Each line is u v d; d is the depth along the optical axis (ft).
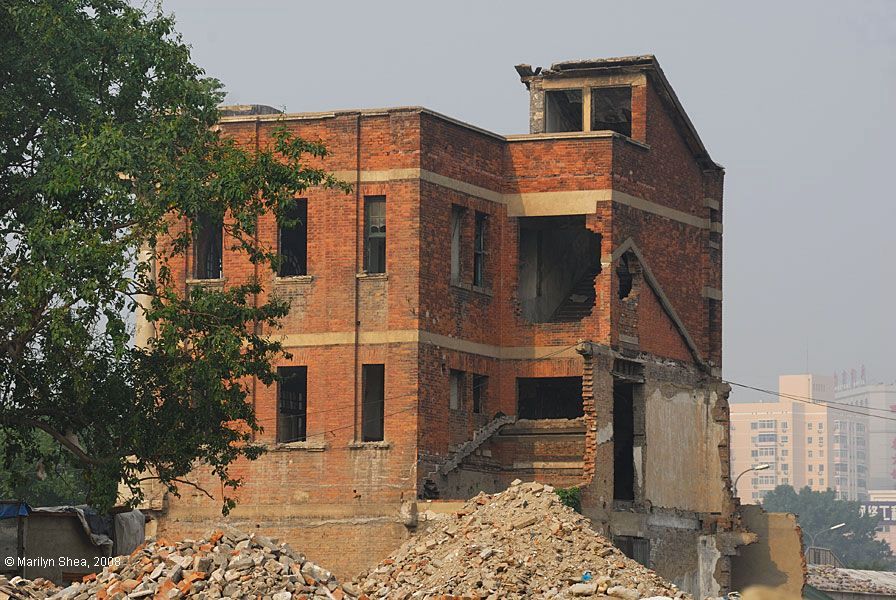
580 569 122.31
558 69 186.19
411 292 167.22
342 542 165.68
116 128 129.80
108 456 131.75
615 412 186.80
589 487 168.04
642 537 176.35
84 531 138.72
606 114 196.24
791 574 192.54
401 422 165.78
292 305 171.01
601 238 177.88
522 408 182.29
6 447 136.77
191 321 131.23
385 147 169.99
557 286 188.14
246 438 136.56
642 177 183.11
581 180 177.88
